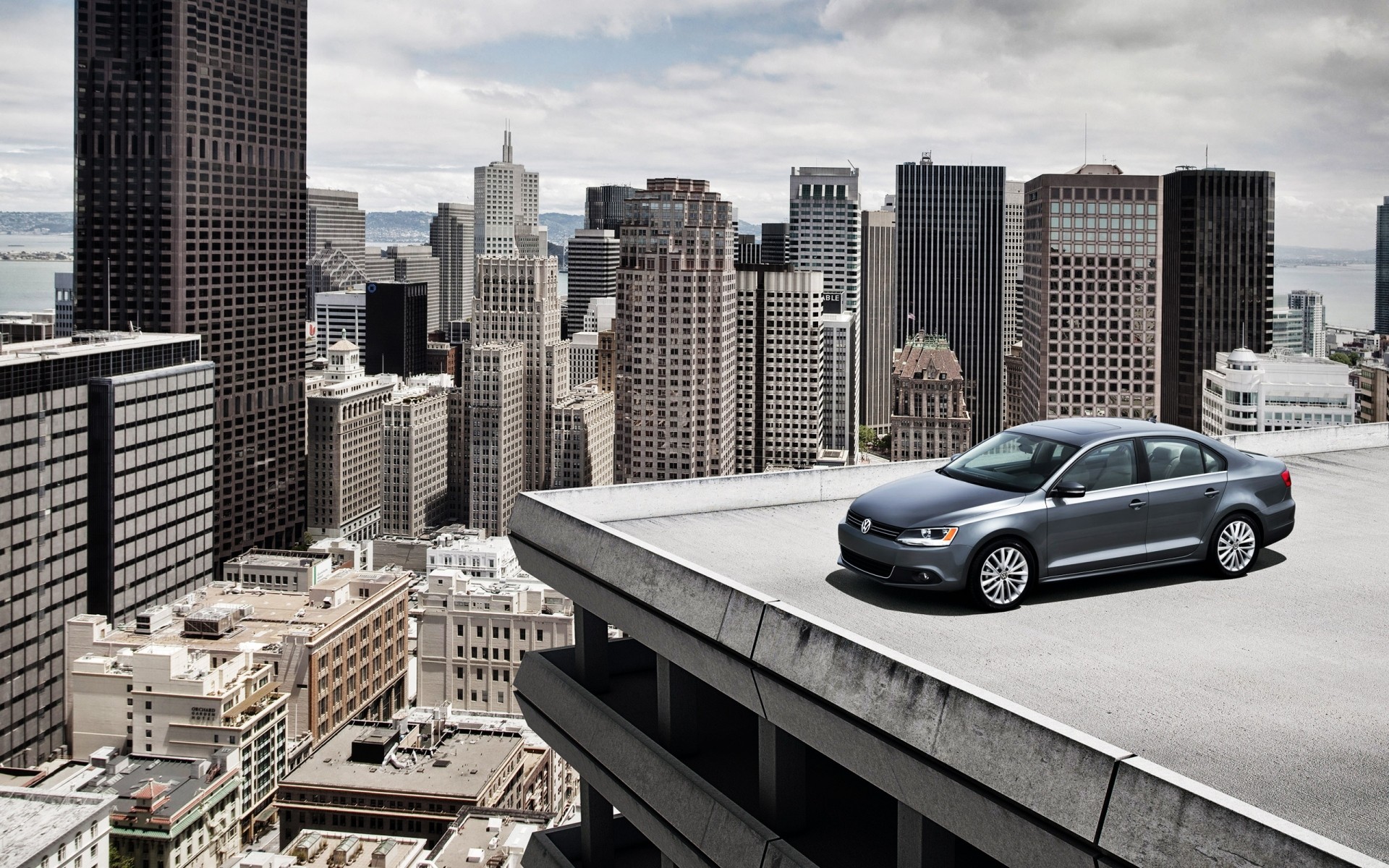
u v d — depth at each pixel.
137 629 171.88
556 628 183.88
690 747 16.67
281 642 166.75
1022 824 10.32
